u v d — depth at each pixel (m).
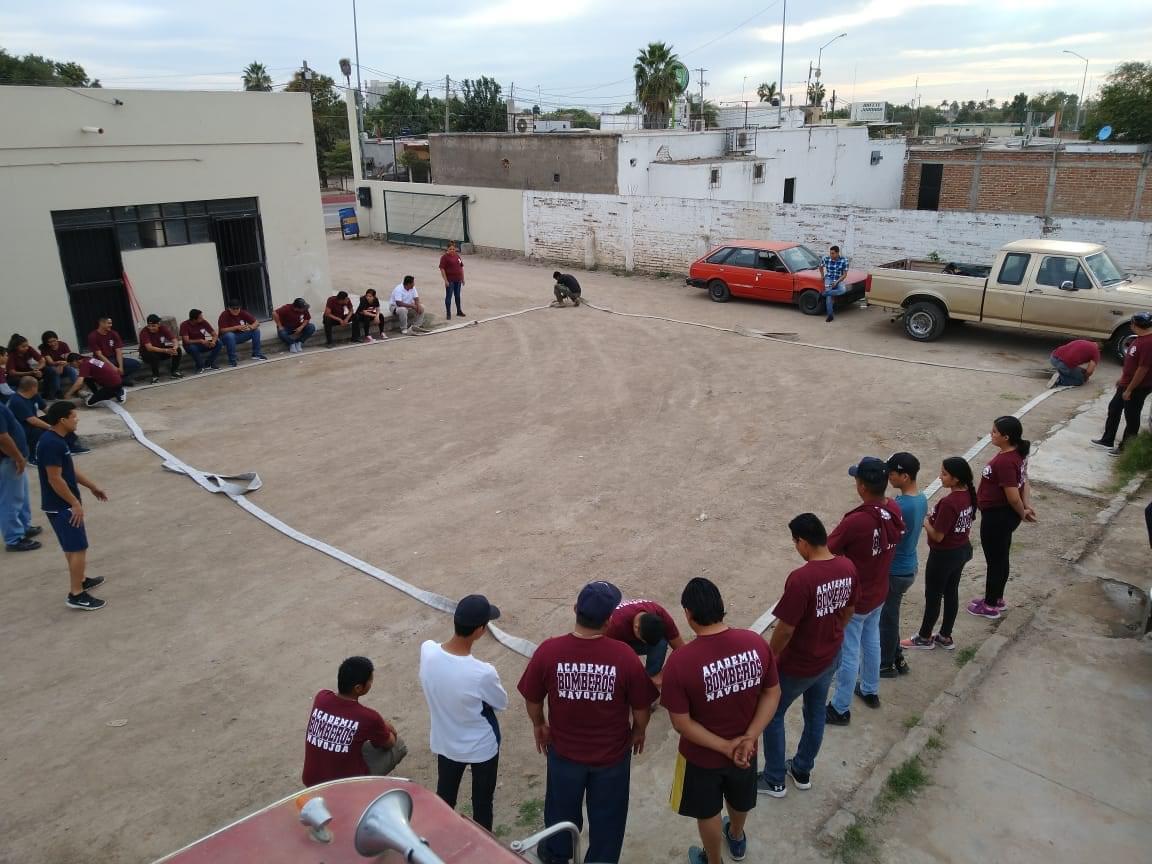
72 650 6.60
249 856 2.28
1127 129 38.31
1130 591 6.91
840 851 4.37
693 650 3.77
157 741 5.50
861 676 5.51
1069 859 4.29
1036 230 17.81
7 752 5.42
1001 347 15.55
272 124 16.00
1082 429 10.92
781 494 9.23
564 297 19.88
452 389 13.48
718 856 4.06
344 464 10.43
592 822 4.07
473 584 7.46
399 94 65.44
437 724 4.21
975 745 5.16
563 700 3.88
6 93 12.76
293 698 5.93
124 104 13.99
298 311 15.74
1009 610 6.71
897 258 19.84
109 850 4.59
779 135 30.45
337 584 7.54
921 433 11.02
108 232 14.41
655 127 39.25
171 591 7.49
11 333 13.48
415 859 2.08
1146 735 5.21
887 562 5.09
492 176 30.98
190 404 12.88
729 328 17.34
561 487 9.56
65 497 6.92
